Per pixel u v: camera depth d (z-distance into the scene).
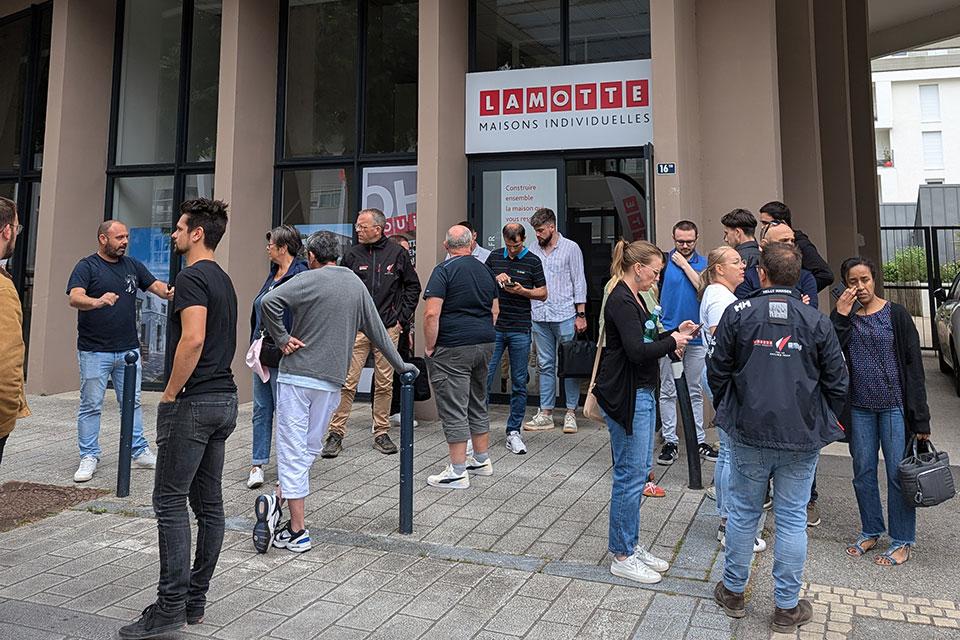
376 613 3.45
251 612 3.46
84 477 5.63
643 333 3.74
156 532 4.59
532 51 8.31
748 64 7.24
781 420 3.13
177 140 9.64
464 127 8.32
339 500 5.15
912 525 4.04
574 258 7.29
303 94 9.17
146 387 9.69
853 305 4.19
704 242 7.38
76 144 9.59
